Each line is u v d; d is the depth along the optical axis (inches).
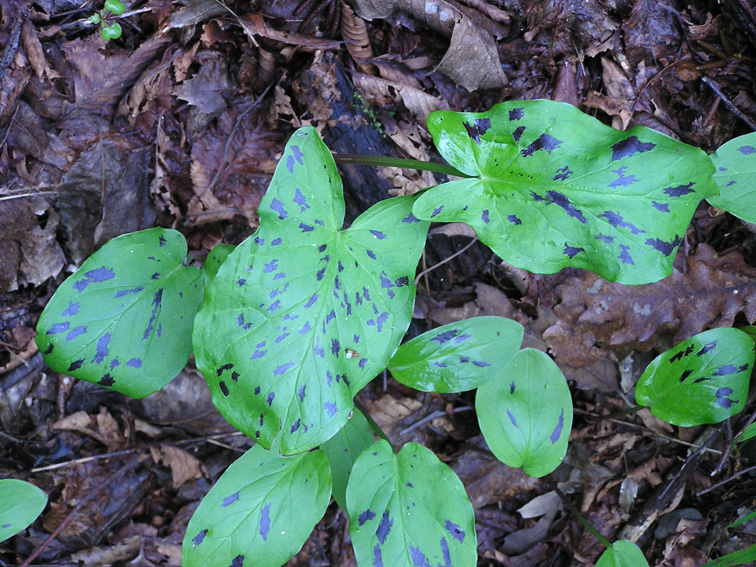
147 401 19.0
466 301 19.1
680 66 18.1
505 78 18.2
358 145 18.4
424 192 15.4
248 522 16.1
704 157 14.7
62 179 17.8
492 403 17.4
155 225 18.5
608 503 19.2
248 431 14.8
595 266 15.1
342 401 15.1
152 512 19.2
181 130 18.2
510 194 15.4
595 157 15.1
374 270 15.3
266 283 14.9
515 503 19.6
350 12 17.8
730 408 17.1
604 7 17.9
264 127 18.4
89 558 18.7
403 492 16.3
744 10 17.7
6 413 18.3
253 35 17.6
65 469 18.6
